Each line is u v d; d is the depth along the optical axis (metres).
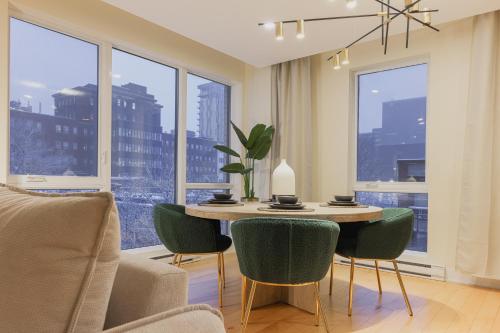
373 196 4.04
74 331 0.69
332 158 4.16
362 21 3.12
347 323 2.26
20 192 1.02
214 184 4.46
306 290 2.47
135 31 3.45
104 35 3.19
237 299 2.71
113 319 0.90
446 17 3.01
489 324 2.26
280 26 2.48
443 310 2.51
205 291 2.88
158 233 2.58
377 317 2.37
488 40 3.06
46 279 0.65
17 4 2.61
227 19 3.11
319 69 4.30
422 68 3.75
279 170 3.00
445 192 3.38
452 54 3.38
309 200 4.16
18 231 0.70
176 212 2.50
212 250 2.50
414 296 2.82
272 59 4.12
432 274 3.36
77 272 0.67
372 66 3.99
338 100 4.14
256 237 1.81
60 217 0.68
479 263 3.04
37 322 0.64
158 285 0.88
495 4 2.79
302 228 1.76
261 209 2.23
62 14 2.88
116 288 0.93
